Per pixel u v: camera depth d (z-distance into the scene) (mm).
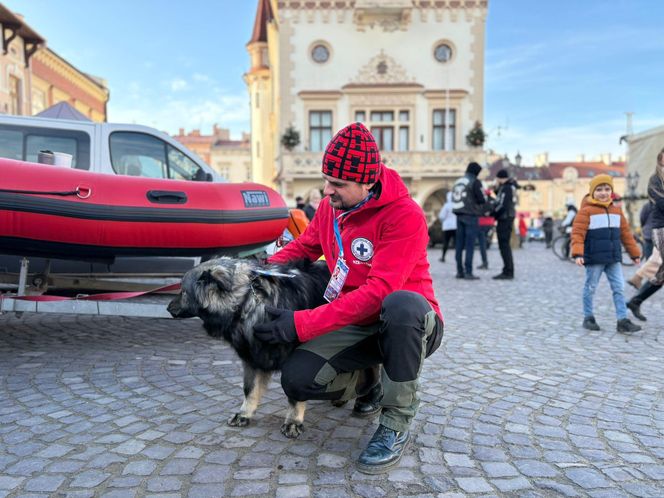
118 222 4105
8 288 4590
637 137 17484
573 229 5508
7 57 20125
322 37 25281
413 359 2396
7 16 18969
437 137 25922
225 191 4719
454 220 13766
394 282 2400
